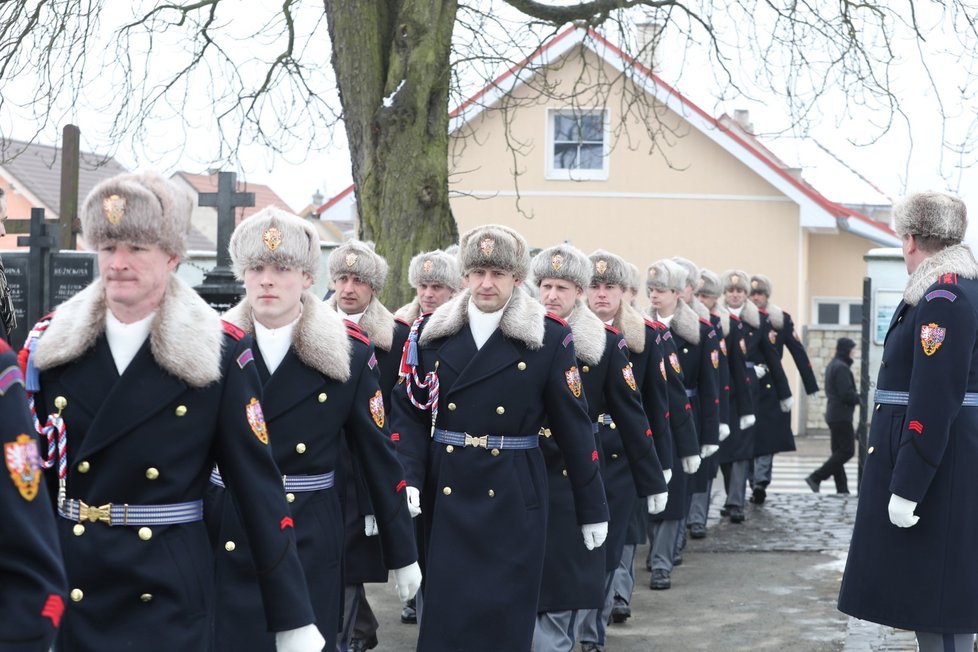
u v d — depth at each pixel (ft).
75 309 10.98
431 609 17.47
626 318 23.85
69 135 43.98
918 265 17.34
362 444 15.25
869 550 17.60
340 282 21.85
